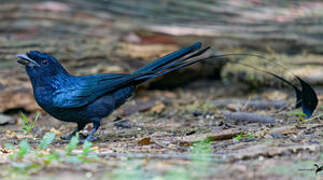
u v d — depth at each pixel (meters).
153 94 14.91
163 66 10.04
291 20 18.92
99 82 9.79
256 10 20.70
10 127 11.91
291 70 14.14
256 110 12.41
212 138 9.03
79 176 6.42
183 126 11.07
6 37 16.55
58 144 9.38
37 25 17.86
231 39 16.44
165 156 7.58
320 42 15.88
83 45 15.95
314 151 7.60
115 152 8.20
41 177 6.38
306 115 10.08
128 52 15.70
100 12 20.12
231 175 6.52
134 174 6.46
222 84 15.44
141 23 18.66
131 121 11.89
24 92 13.39
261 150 7.58
